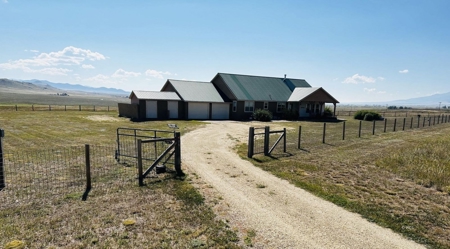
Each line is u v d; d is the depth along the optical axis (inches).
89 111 1482.5
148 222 195.0
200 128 814.5
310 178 310.5
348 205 234.1
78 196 238.7
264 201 242.4
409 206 232.5
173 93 1179.9
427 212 221.0
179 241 171.6
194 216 206.8
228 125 943.7
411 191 268.8
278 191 268.8
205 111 1205.7
